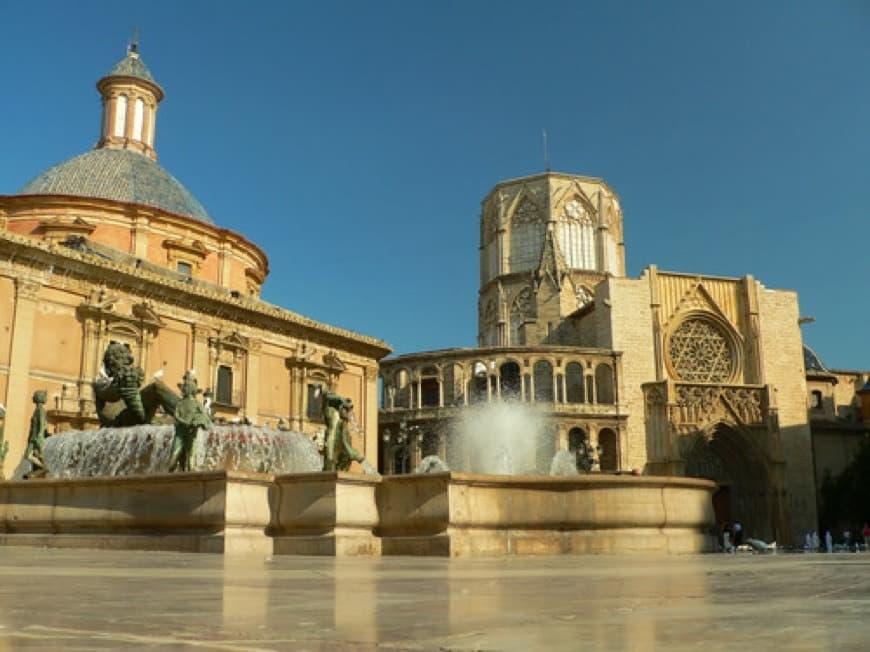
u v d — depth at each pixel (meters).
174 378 44.22
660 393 70.50
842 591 6.19
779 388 75.88
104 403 26.30
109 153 58.12
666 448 68.94
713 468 73.25
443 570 9.57
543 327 81.31
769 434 72.31
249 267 57.75
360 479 15.13
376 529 15.39
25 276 37.81
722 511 72.06
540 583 7.22
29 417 37.19
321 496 14.79
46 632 3.65
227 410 46.91
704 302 76.62
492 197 100.88
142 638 3.51
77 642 3.35
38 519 16.97
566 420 67.75
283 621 4.21
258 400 49.31
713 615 4.46
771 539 69.81
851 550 59.75
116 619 4.20
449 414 67.94
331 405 18.05
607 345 72.81
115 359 25.84
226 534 14.34
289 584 6.88
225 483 14.60
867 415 81.50
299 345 52.94
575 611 4.72
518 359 69.50
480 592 6.16
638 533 17.20
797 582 7.32
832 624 4.00
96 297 40.78
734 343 76.31
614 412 69.31
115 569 8.76
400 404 72.19
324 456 17.77
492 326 95.94
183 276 49.41
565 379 70.19
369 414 58.34
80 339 39.97
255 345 49.47
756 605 5.04
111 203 50.12
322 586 6.70
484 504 15.68
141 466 23.86
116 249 47.44
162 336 43.88
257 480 15.05
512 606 5.04
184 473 15.16
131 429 24.45
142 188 55.53
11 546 16.55
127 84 62.06
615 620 4.25
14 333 37.03
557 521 16.47
